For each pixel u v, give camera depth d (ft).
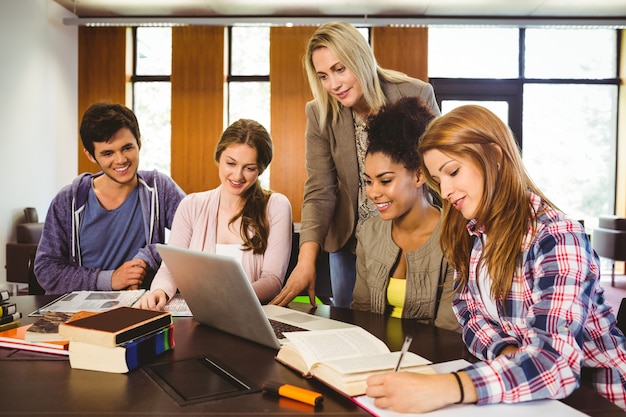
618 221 20.01
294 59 22.71
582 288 3.12
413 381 2.75
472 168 3.43
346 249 7.01
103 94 22.98
